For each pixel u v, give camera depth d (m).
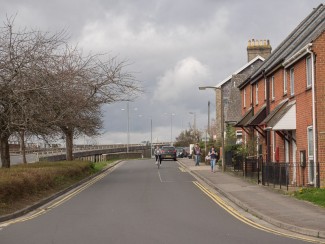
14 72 22.53
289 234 11.70
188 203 18.39
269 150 28.92
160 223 13.39
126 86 32.75
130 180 30.20
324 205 16.08
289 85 25.16
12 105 22.95
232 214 15.39
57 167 27.83
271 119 25.38
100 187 25.78
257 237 11.19
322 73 21.19
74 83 28.34
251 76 34.66
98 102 31.97
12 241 10.93
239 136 47.06
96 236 11.38
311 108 21.55
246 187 23.03
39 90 23.36
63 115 27.36
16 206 16.92
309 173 21.72
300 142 23.17
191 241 10.62
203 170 36.88
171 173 36.38
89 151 81.00
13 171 21.06
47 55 23.86
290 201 17.44
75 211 16.56
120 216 14.95
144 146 109.81
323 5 32.91
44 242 10.73
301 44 25.12
